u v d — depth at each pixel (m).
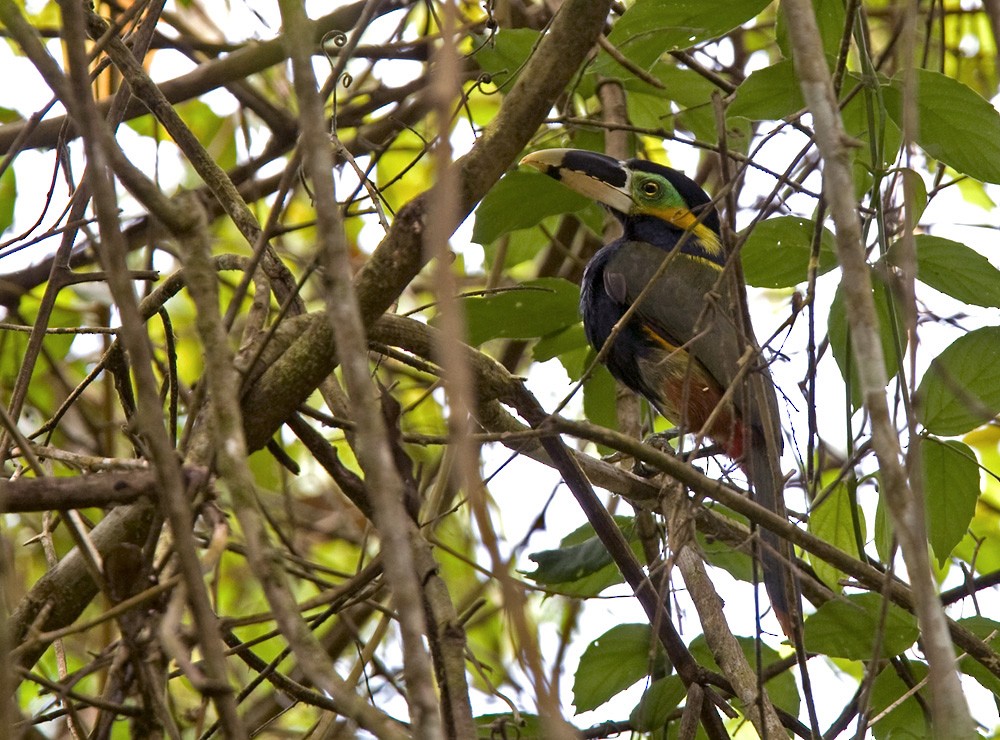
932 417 7.98
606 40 8.30
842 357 7.97
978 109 7.67
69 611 6.23
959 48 11.60
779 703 8.94
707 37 8.25
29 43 4.68
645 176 12.11
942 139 7.93
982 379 7.93
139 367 4.66
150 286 8.76
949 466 8.14
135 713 5.27
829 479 10.85
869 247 7.24
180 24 12.23
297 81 4.34
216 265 7.82
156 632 5.29
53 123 9.58
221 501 8.17
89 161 4.72
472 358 7.05
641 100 11.62
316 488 13.87
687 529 6.62
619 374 11.68
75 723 5.82
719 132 6.61
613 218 12.51
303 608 6.07
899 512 4.85
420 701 3.78
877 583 6.74
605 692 8.87
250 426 6.48
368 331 6.95
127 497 5.32
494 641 12.53
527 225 10.55
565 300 9.93
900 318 7.85
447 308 3.48
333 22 10.90
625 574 7.54
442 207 3.55
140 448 6.71
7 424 5.37
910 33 5.25
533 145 11.98
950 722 4.64
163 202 5.14
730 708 7.55
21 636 6.11
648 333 11.44
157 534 5.46
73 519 5.43
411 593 3.84
